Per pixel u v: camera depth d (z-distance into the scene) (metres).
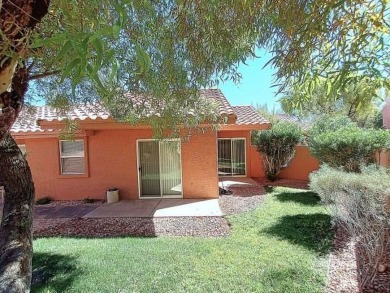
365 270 5.12
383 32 2.02
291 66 2.08
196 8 2.46
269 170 16.62
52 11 1.86
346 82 2.08
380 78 2.13
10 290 2.28
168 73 3.53
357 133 9.66
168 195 12.14
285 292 4.60
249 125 13.27
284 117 23.47
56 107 5.54
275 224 8.22
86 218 9.56
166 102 4.53
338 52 2.02
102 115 9.82
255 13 2.06
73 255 6.32
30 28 1.71
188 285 4.90
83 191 12.39
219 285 4.87
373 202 4.85
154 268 5.56
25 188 3.38
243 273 5.26
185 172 11.91
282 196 12.12
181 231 7.99
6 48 1.58
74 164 12.56
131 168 12.15
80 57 1.09
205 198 11.85
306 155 16.89
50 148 12.47
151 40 2.84
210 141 11.79
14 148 3.54
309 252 6.14
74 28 1.40
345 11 1.84
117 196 11.84
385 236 4.96
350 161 9.42
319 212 9.35
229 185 15.12
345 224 6.41
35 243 7.22
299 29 1.86
